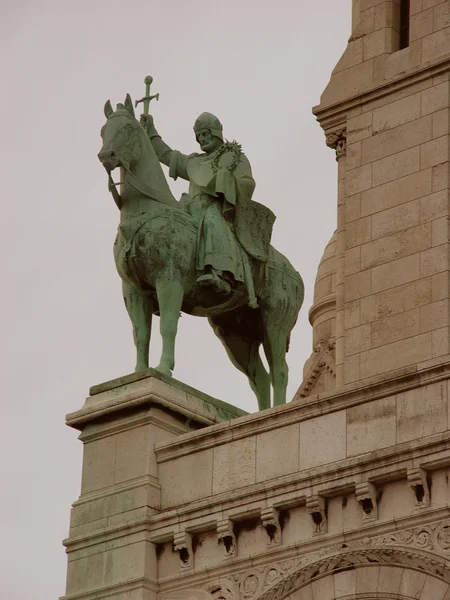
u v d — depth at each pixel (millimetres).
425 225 68688
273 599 61969
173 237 70375
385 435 61875
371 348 68312
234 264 71625
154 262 70125
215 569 63656
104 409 68312
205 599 63406
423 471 60094
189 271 70812
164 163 74250
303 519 62500
